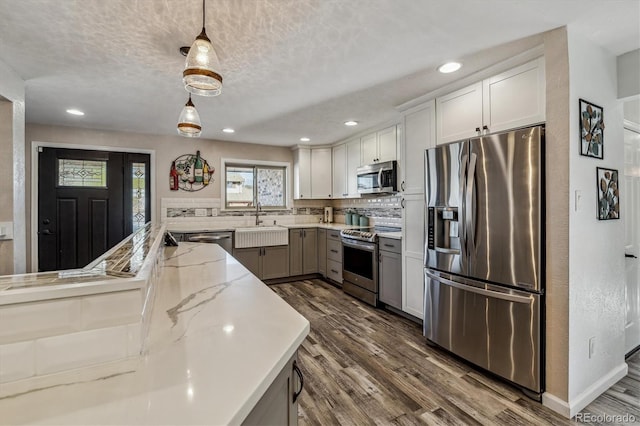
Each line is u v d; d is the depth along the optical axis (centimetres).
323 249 487
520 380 195
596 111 193
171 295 130
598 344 198
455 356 246
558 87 180
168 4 151
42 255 372
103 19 163
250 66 221
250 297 127
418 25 172
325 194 513
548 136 185
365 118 357
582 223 185
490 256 211
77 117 345
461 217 230
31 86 253
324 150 513
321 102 300
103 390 63
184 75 138
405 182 308
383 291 350
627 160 244
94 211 400
